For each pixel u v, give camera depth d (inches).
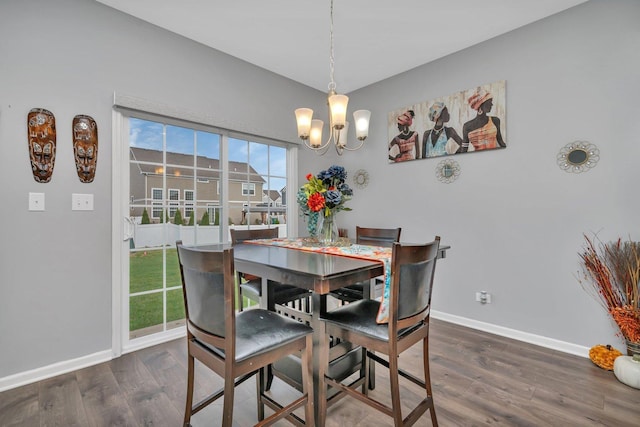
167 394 67.7
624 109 79.4
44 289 75.3
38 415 60.6
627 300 75.9
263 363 45.3
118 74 86.3
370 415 61.2
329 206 77.7
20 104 71.9
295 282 48.8
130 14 88.2
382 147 135.1
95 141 82.4
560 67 89.2
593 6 83.6
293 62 118.0
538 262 93.6
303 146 140.5
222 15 89.0
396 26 95.1
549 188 91.4
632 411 61.1
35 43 73.8
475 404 63.7
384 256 61.0
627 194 79.1
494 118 101.7
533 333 94.3
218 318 42.8
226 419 41.6
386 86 133.3
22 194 72.4
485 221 104.7
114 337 85.2
